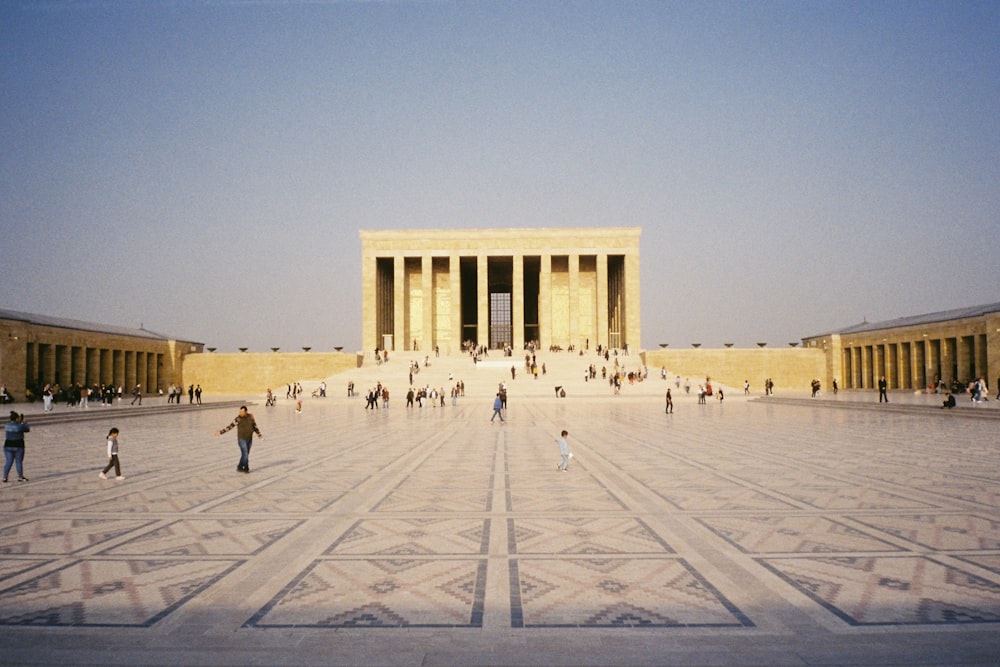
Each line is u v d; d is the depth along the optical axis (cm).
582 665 638
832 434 2959
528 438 2889
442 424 3781
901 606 782
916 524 1186
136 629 727
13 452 1728
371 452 2392
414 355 9275
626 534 1130
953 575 894
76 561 981
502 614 767
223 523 1228
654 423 3706
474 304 12056
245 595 832
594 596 823
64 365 7362
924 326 7744
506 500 1443
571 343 10194
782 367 9181
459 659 652
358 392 7506
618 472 1844
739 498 1443
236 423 1892
